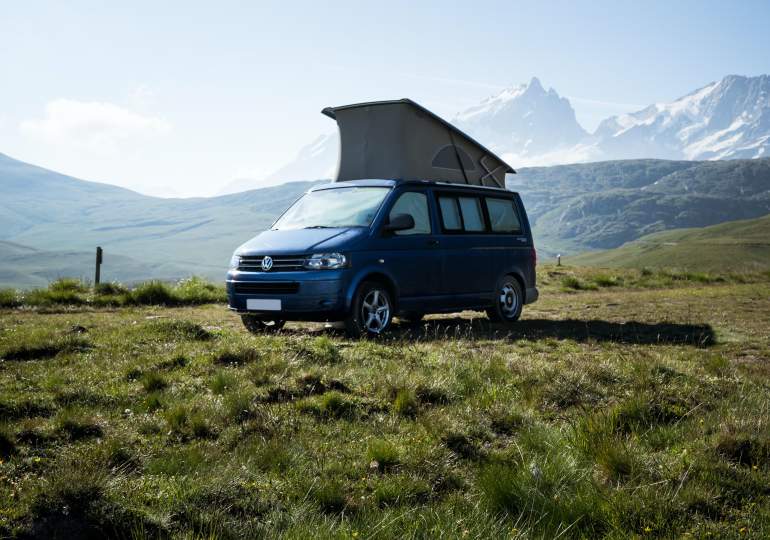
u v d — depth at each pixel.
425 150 13.62
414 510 3.52
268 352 7.08
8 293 13.80
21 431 4.48
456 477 4.06
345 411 5.22
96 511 3.35
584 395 5.71
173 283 16.73
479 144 14.33
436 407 5.40
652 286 23.08
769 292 18.80
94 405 5.29
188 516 3.41
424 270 10.13
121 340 7.87
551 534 3.33
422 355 7.28
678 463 4.09
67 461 3.94
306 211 10.43
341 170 13.80
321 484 3.83
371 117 13.45
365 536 3.21
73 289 15.34
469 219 11.18
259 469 4.04
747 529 3.31
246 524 3.35
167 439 4.57
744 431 4.54
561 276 24.28
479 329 10.58
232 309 9.72
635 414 5.08
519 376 6.25
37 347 7.33
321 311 9.02
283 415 5.02
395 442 4.53
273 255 9.27
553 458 4.09
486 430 4.85
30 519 3.31
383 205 9.89
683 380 6.11
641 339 9.36
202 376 6.24
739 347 8.66
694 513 3.54
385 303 9.62
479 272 11.09
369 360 6.96
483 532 3.28
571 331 10.26
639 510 3.49
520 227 12.32
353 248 9.24
